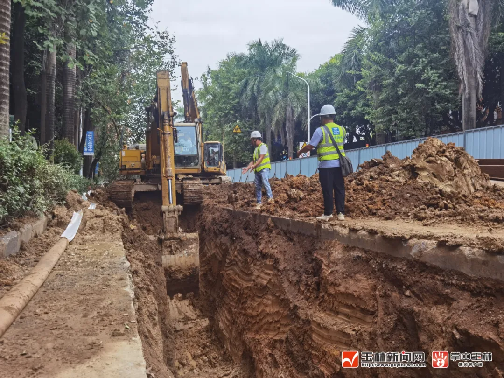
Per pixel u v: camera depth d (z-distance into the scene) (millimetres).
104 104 20266
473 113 19125
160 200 14859
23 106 13891
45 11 11016
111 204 13266
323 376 5621
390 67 25359
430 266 4832
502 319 3799
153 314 6176
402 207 8414
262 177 10992
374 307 5371
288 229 8562
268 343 7570
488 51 20938
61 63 18500
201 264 13148
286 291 7391
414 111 23750
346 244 6535
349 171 7312
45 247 6535
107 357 3082
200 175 18516
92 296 4469
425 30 23766
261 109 39094
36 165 7586
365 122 37125
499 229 5820
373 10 24594
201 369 8945
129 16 20531
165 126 11547
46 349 3203
